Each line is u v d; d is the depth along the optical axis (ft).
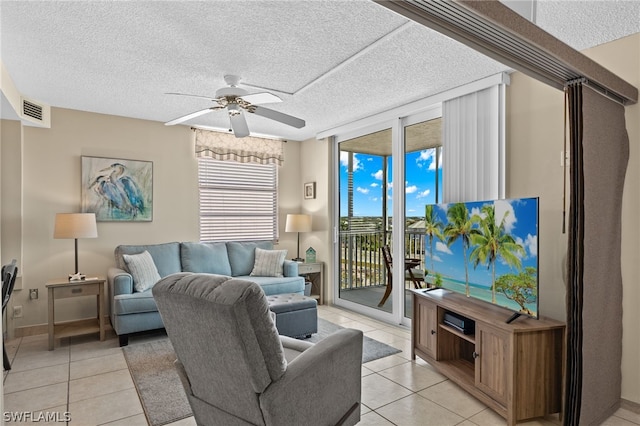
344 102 12.94
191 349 5.88
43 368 10.21
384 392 8.91
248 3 6.97
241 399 5.60
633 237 8.13
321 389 6.15
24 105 12.48
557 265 9.16
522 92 9.91
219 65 9.80
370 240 15.61
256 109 10.51
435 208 10.79
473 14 4.71
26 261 13.15
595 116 7.09
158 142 15.79
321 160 18.16
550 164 9.32
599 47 8.58
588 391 7.10
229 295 5.01
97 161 14.38
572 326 6.90
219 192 17.54
